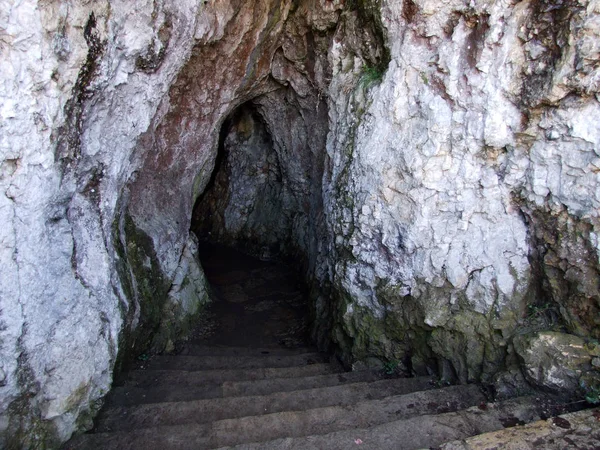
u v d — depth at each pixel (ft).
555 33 9.90
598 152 9.73
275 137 26.21
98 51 9.30
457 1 11.43
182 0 12.14
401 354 14.99
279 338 21.85
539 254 11.64
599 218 10.05
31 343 8.66
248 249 32.83
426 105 12.40
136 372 15.03
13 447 8.73
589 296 10.55
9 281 7.86
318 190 22.68
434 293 13.16
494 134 11.14
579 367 10.50
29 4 7.14
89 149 10.32
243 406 12.65
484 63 11.01
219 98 18.74
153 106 13.30
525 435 9.30
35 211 8.30
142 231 16.66
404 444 9.86
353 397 13.14
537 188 10.99
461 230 12.49
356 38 16.03
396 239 13.84
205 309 23.94
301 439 10.03
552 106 10.25
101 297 11.45
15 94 7.30
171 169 18.26
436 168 12.46
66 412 10.03
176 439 10.58
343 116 16.58
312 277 23.13
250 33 17.66
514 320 12.03
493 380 11.98
